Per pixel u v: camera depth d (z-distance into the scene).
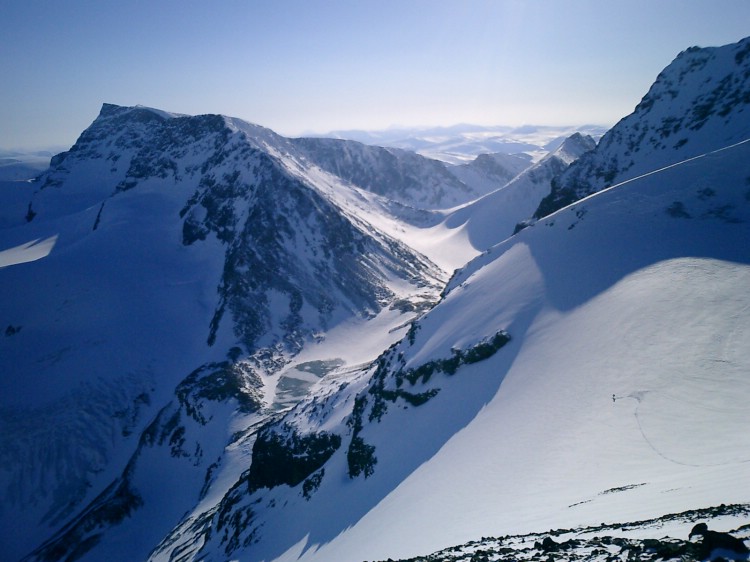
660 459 22.33
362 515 39.41
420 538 25.80
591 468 24.06
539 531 17.69
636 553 10.70
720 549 9.09
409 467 40.44
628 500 17.89
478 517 24.33
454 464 33.44
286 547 46.25
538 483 25.12
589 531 14.94
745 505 12.55
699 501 14.64
